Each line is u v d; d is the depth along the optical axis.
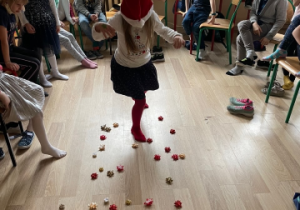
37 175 1.66
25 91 1.57
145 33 1.63
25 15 2.40
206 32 3.77
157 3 4.18
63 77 2.77
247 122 2.17
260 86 2.71
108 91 2.56
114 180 1.63
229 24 3.07
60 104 2.36
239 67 2.94
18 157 1.79
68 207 1.46
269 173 1.69
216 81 2.80
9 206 1.47
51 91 2.56
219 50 3.61
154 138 1.98
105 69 3.02
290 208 1.48
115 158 1.80
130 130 2.05
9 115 1.49
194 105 2.38
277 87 2.55
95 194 1.54
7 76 1.52
